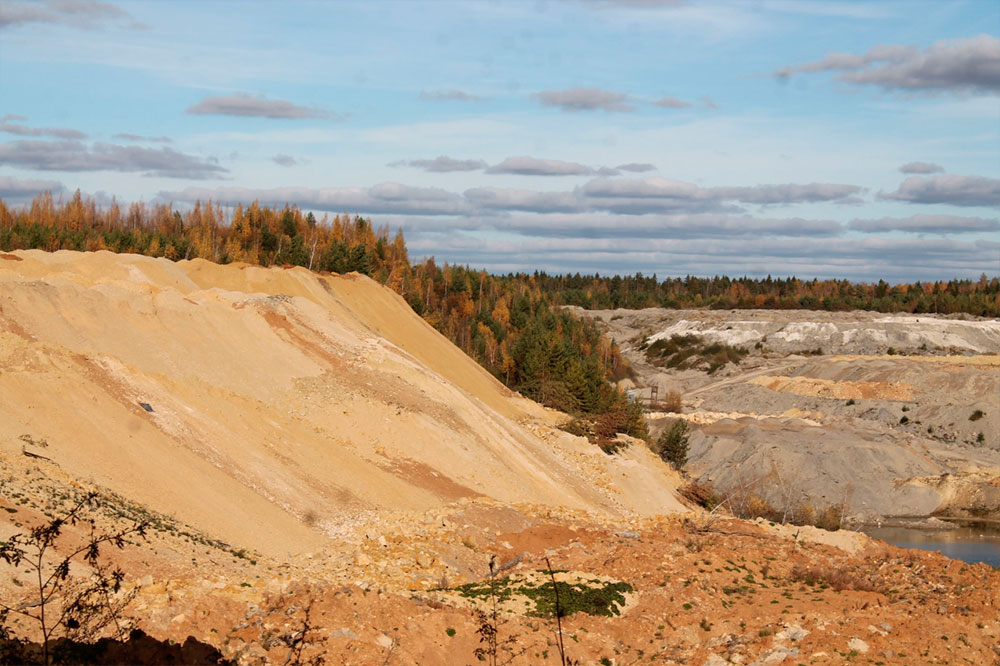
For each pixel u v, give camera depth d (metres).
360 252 120.44
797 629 28.61
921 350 160.12
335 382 56.56
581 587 31.66
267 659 20.14
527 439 63.34
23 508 23.69
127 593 21.09
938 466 90.12
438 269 153.50
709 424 107.50
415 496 44.88
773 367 152.38
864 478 85.06
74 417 32.91
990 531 74.50
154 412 38.09
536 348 106.88
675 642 28.11
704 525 45.16
